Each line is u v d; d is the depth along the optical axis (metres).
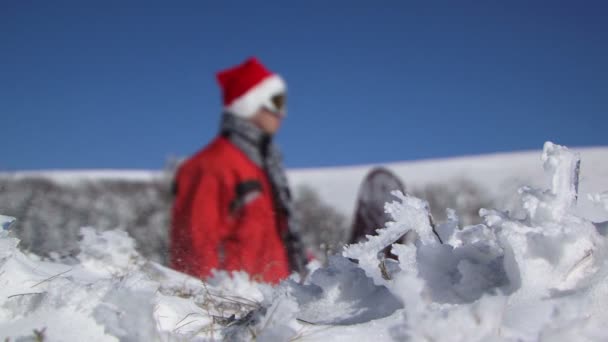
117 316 1.25
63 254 2.10
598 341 1.11
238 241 3.43
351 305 1.41
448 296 1.30
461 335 1.13
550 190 1.26
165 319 1.47
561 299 1.18
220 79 4.53
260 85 4.35
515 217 1.33
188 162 3.94
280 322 1.32
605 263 1.22
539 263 1.23
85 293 1.34
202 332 1.44
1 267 1.42
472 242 1.42
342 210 11.04
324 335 1.27
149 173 24.23
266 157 4.08
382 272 1.45
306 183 19.36
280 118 4.46
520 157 22.59
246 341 1.33
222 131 4.14
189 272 2.58
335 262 1.50
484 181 14.70
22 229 2.16
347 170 24.00
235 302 1.81
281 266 3.23
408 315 1.13
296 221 3.85
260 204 3.69
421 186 12.38
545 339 1.10
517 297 1.22
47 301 1.33
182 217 3.61
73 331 1.27
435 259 1.37
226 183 3.74
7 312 1.33
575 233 1.22
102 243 2.02
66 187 10.20
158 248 2.64
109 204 7.91
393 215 1.41
